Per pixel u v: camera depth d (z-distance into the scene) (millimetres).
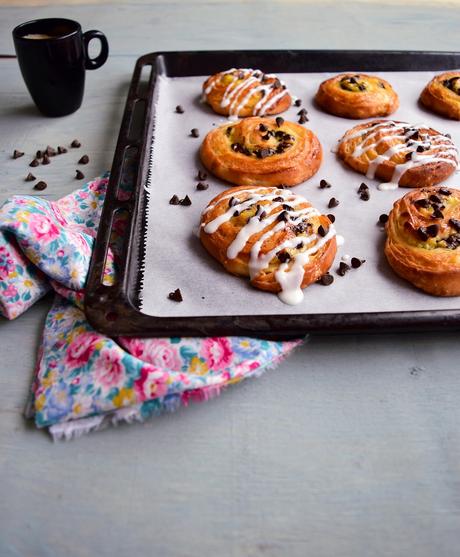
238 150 588
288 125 617
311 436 411
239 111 649
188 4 909
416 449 406
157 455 403
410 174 572
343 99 647
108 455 403
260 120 615
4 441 408
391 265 498
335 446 407
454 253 489
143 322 430
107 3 906
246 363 426
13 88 710
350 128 643
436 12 885
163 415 419
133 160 596
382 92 653
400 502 386
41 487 391
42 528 377
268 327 431
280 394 429
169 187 568
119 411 414
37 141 633
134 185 530
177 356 429
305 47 786
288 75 711
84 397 414
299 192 572
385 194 571
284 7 904
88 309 434
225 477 395
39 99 647
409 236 505
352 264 500
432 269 478
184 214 541
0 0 907
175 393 418
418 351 452
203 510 383
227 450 405
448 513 383
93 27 837
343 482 393
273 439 409
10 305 462
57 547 371
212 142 598
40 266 463
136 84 654
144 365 417
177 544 372
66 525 378
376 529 377
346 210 554
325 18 869
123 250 473
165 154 604
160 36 815
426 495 389
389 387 433
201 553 369
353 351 451
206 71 707
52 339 448
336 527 377
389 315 435
